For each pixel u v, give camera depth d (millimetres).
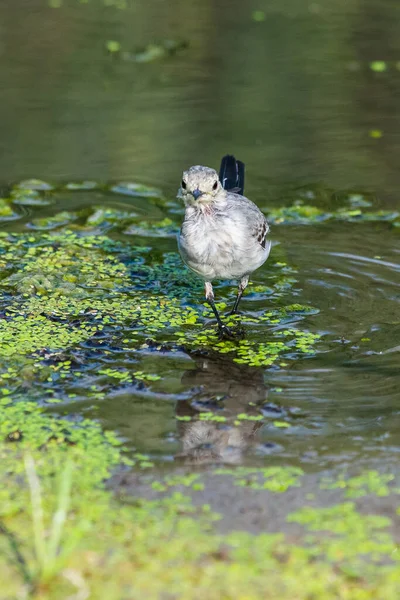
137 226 15727
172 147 18688
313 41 25219
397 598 6645
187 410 9836
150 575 6848
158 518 7637
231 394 10273
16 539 7309
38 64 23203
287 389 10375
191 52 24453
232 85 22297
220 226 11570
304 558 7102
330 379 10633
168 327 12172
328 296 13102
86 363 10992
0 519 7574
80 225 15711
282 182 17172
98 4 28281
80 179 17375
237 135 19328
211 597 6625
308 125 19922
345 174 17531
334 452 8906
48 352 11219
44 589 6656
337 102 21250
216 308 12805
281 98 21469
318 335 11875
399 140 19125
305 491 8125
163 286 13578
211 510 7793
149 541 7281
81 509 7738
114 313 12562
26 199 16609
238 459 8773
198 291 13445
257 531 7473
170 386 10445
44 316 12352
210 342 11703
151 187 17125
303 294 13188
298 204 16297
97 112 20391
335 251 14555
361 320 12312
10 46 24312
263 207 16141
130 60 23750
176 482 8273
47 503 7824
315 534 7434
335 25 26562
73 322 12164
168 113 20453
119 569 6910
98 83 22172
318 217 15805
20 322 12125
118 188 17125
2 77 22219
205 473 8469
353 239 14969
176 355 11305
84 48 24469
